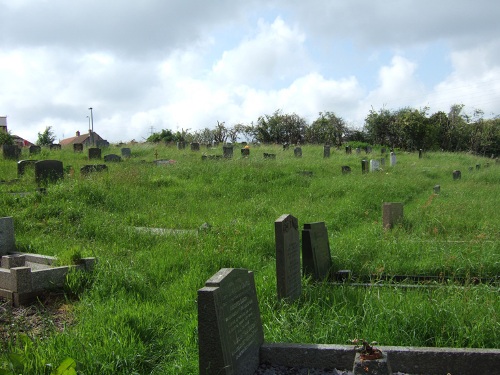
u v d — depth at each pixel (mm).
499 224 12430
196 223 13297
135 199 15867
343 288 7098
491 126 68188
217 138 66438
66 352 4996
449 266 8492
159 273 8305
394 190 19969
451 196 19453
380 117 65250
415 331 5516
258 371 4805
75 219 12688
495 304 6141
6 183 17594
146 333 5723
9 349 5160
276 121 65750
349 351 4797
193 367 4883
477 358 4605
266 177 20703
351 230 12445
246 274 4941
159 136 61594
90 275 7855
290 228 7000
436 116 67000
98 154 27250
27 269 7289
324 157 35656
